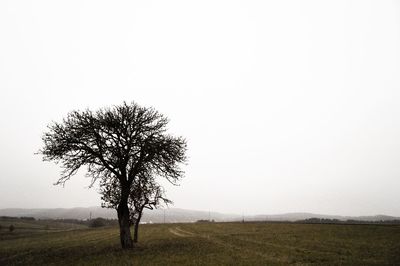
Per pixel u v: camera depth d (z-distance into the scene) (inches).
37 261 1123.9
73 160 1194.0
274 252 1099.9
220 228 2546.8
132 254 1107.9
